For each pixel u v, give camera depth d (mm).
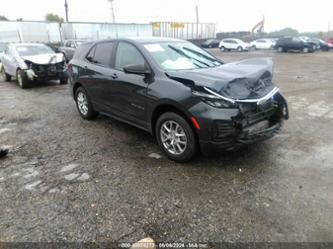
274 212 2625
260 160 3650
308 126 4957
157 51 4047
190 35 48125
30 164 3656
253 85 3404
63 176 3334
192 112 3176
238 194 2918
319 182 3121
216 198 2855
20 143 4387
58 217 2588
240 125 3162
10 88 9453
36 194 2961
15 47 10086
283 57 22375
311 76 11430
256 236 2334
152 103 3668
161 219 2553
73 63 5484
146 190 3010
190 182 3160
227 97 3104
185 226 2461
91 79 4926
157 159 3752
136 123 4164
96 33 33969
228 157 3738
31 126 5238
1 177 3322
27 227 2459
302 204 2738
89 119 5527
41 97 7855
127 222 2516
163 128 3701
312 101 6848
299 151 3906
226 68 3783
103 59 4770
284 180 3170
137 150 4059
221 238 2320
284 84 9461
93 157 3846
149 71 3748
